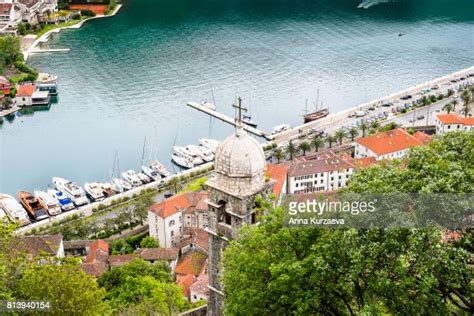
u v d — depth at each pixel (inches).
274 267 2356.1
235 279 2583.7
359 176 2452.0
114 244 7066.9
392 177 2358.5
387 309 2358.5
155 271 5447.8
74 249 6815.9
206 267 6259.8
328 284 2319.1
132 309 3905.0
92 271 6072.8
